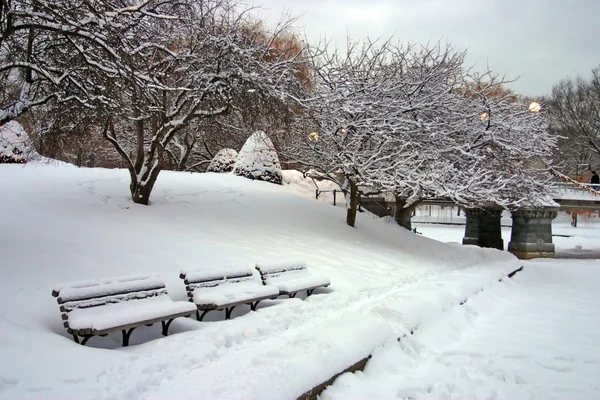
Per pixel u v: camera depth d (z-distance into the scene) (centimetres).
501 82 2056
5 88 978
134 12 935
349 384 498
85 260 805
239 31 1299
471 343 759
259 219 1433
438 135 1716
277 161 2061
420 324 746
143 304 617
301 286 888
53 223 1006
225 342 596
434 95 1825
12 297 622
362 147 1750
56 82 834
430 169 1670
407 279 1158
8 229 909
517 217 2948
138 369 482
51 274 720
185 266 889
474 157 1709
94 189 1338
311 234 1448
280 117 1450
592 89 4747
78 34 796
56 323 598
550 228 2925
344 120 1653
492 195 1755
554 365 638
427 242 1866
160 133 1257
